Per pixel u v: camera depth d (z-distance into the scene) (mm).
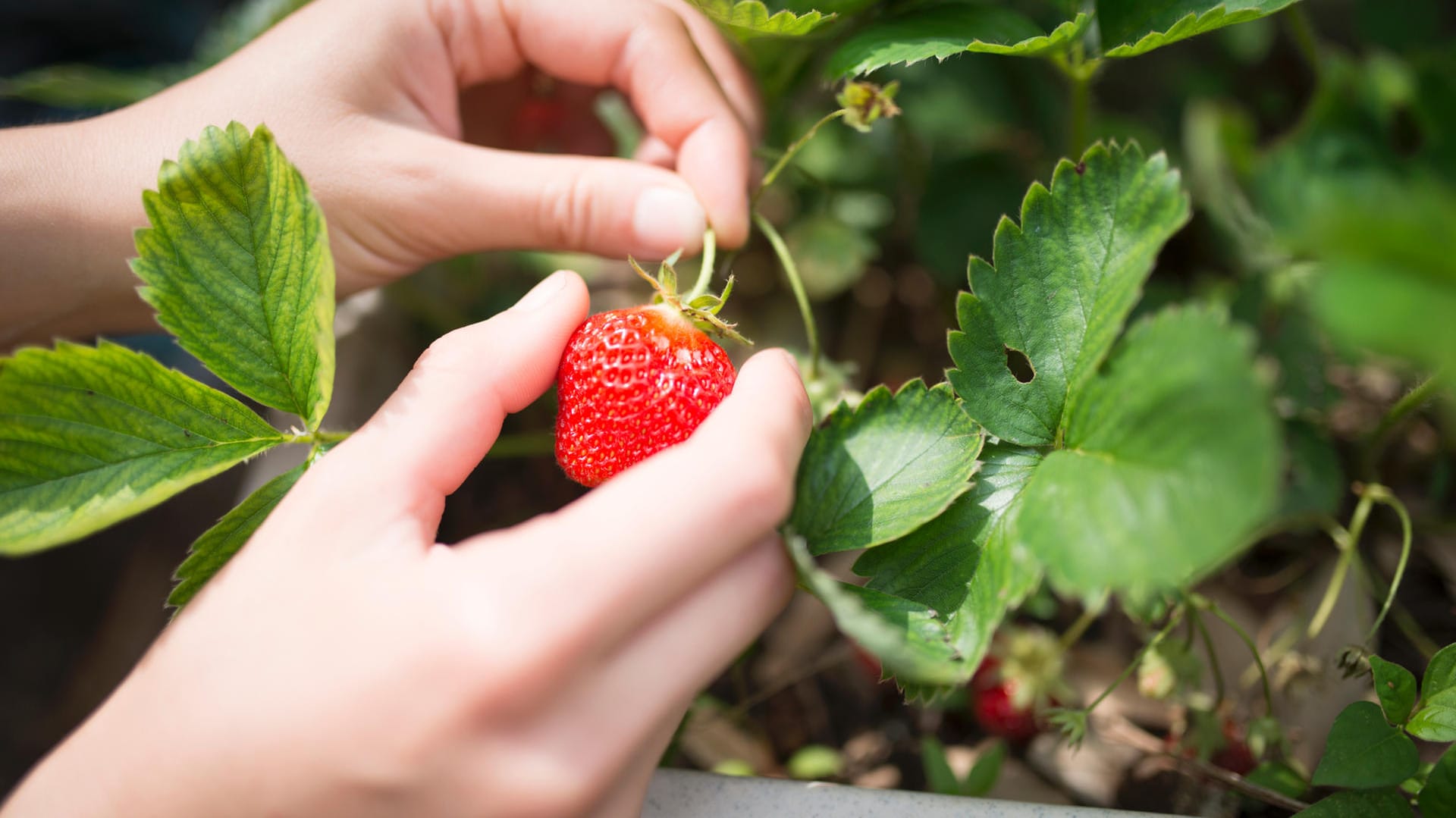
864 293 418
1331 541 337
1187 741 312
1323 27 400
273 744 232
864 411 261
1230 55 400
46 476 243
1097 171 251
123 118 315
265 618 237
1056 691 323
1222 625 331
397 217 317
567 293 268
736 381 254
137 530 514
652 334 269
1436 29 375
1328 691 311
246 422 256
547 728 234
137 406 248
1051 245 252
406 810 234
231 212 250
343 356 363
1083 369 248
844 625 230
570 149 381
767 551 250
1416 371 315
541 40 329
